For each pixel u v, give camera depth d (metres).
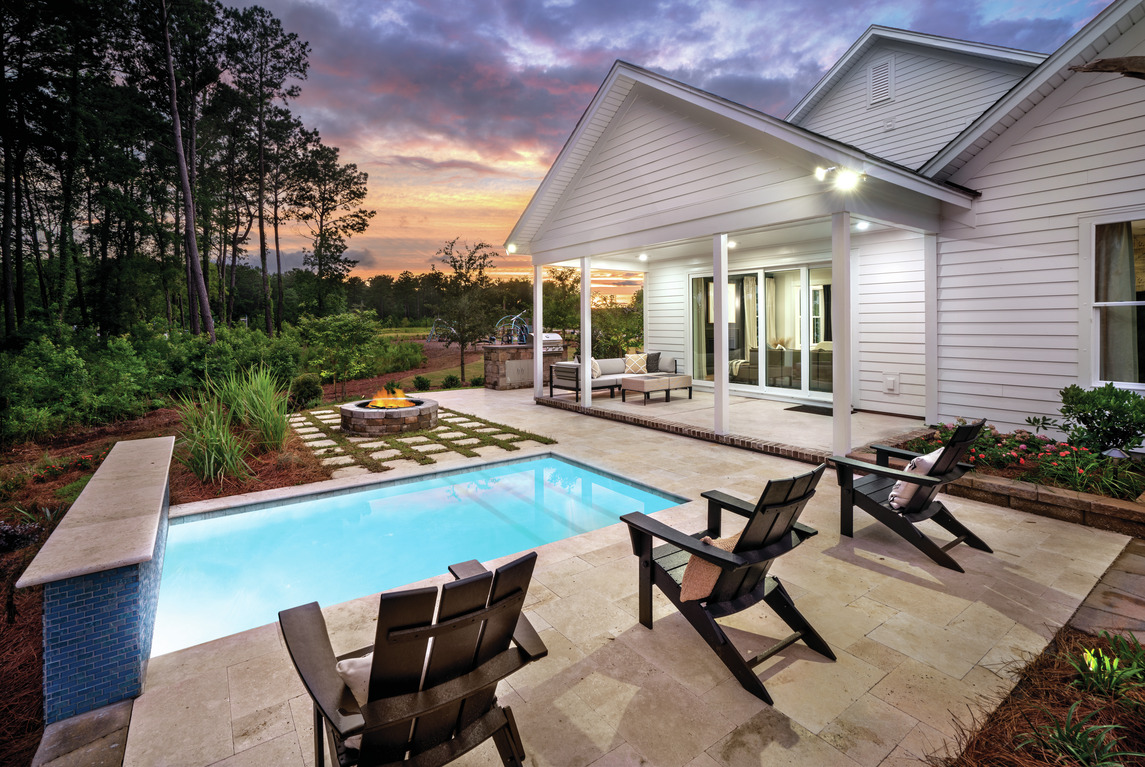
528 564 1.62
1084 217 5.89
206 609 3.58
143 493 3.41
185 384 10.47
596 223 9.27
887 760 1.94
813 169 5.93
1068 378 6.11
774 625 2.91
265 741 2.09
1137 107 5.50
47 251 24.17
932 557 3.60
